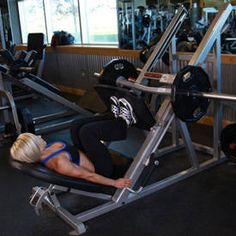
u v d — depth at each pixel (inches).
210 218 89.7
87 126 89.6
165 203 97.7
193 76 92.0
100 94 104.7
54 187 88.7
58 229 89.0
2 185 116.1
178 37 166.6
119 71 114.0
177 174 110.4
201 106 96.9
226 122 154.6
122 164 99.8
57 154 83.8
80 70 244.4
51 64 272.8
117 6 198.7
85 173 83.8
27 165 79.8
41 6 286.7
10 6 310.5
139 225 88.4
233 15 145.8
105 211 93.5
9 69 156.8
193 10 165.5
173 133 133.6
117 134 94.4
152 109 120.0
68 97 246.8
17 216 96.6
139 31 192.9
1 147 149.5
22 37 323.0
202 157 127.3
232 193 101.3
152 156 96.3
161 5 181.3
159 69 167.2
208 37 103.9
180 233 84.3
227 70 148.8
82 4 247.8
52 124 176.2
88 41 254.1
